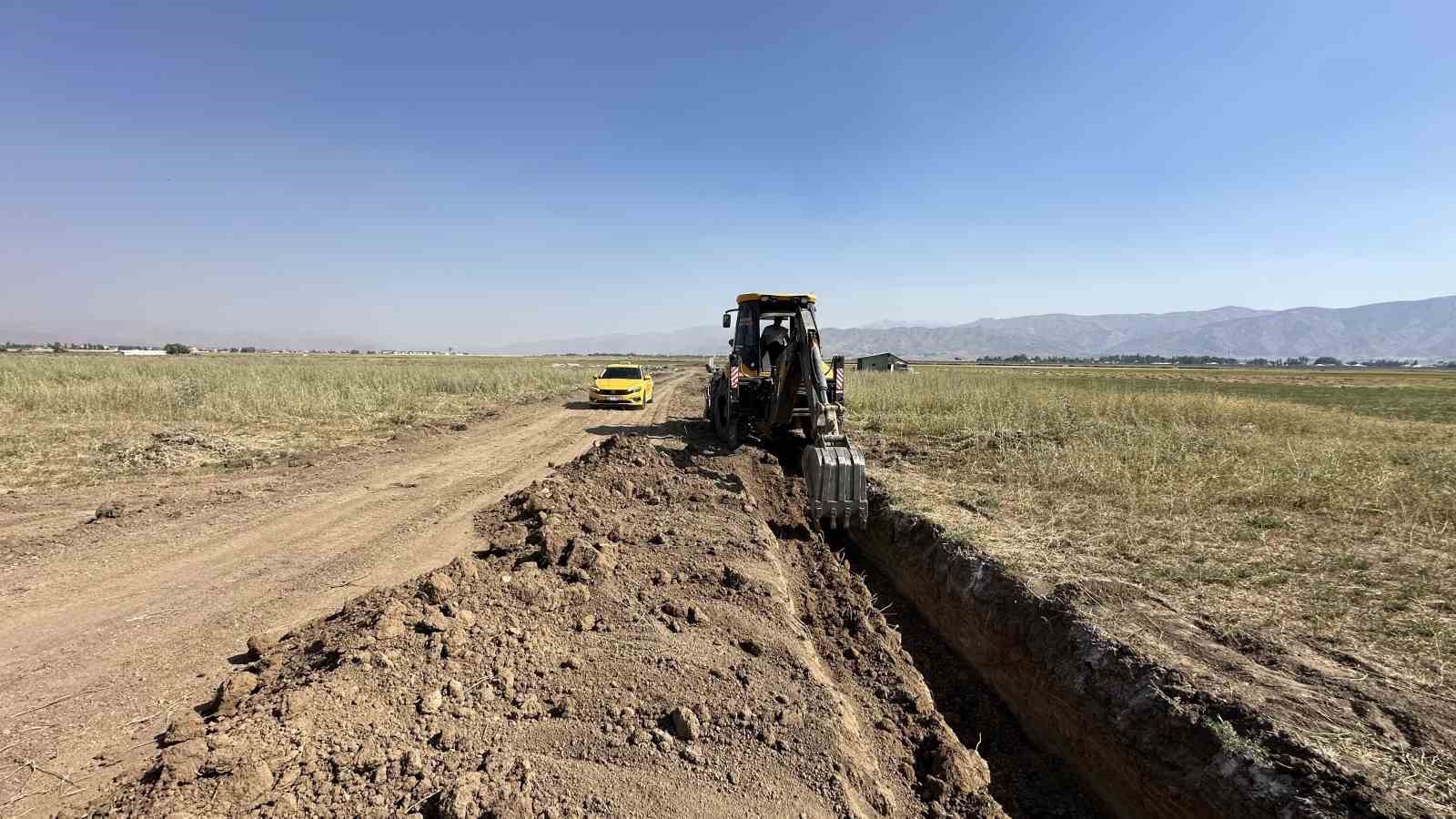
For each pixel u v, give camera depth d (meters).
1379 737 3.54
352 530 7.71
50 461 10.91
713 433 15.94
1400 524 7.34
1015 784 4.75
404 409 20.34
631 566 5.98
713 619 5.12
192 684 4.18
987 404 18.72
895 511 8.39
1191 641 4.71
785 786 3.39
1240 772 3.54
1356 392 42.91
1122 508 8.20
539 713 3.69
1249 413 17.84
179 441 12.59
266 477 10.61
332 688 3.55
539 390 29.98
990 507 8.27
